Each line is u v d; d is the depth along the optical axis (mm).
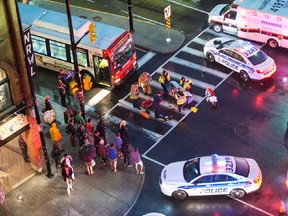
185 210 30203
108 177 32125
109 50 36656
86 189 31500
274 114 35625
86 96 38062
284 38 40188
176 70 39594
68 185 31016
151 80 38812
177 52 41062
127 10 45031
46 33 38500
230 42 39312
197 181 30031
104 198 31000
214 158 30672
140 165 32000
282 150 33219
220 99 37031
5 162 33406
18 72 29016
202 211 30062
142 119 35938
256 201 30344
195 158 31359
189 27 43125
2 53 27969
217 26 42375
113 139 34562
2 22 27484
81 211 30391
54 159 32188
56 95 38312
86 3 46062
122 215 30219
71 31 31812
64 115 34406
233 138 34250
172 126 35312
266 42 41156
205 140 34250
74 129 33625
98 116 36406
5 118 29438
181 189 30219
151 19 43969
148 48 41438
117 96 37906
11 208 30734
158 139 34531
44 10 39844
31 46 29875
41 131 30547
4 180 32250
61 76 37375
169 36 42250
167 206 30500
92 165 31984
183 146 33969
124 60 37969
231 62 38531
